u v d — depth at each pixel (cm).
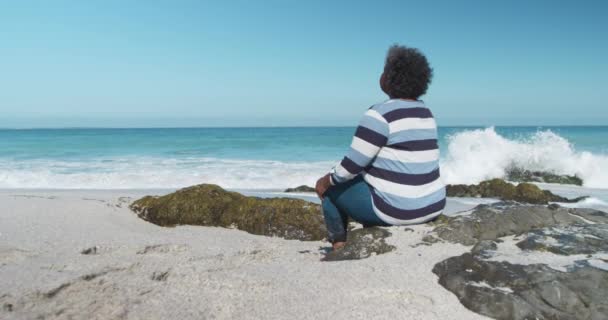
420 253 311
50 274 273
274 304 246
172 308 240
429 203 322
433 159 322
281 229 511
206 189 566
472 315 237
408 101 317
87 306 237
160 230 502
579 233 318
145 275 284
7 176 1409
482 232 332
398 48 325
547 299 235
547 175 1359
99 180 1381
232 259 347
